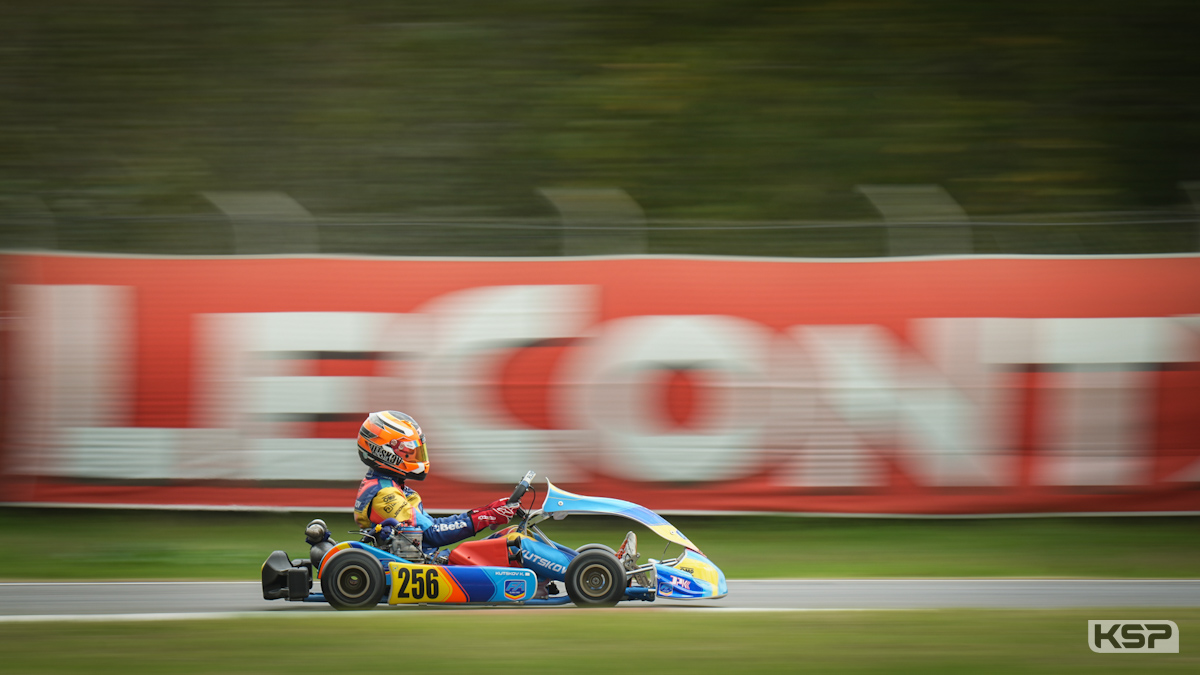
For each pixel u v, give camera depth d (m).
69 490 29.92
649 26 51.62
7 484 29.88
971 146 45.22
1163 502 29.31
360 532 20.77
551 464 29.92
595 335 30.06
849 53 49.69
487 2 52.12
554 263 30.34
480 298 30.16
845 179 43.91
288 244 33.53
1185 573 25.92
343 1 52.25
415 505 20.64
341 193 43.91
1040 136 45.62
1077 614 19.88
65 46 49.84
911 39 50.16
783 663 15.57
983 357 29.56
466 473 29.84
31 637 17.53
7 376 30.00
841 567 26.61
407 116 47.47
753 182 43.94
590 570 20.02
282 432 30.00
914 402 29.61
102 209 42.47
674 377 29.92
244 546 28.70
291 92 48.53
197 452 30.03
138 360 30.11
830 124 46.47
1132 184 43.09
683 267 30.22
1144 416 29.41
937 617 19.45
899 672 15.11
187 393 30.06
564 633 17.33
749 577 25.41
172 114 47.31
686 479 29.80
